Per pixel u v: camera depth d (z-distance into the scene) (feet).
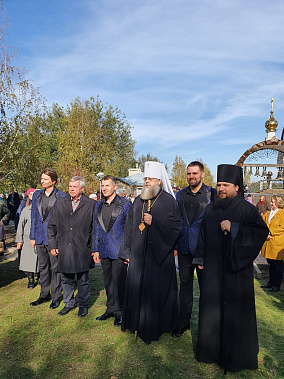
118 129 149.69
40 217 14.65
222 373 9.33
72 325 12.52
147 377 9.10
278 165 40.75
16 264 22.99
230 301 9.37
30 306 14.52
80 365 9.73
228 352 9.27
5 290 16.99
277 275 17.38
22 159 37.35
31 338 11.43
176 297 11.83
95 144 96.37
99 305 14.76
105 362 9.89
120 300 12.75
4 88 34.27
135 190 122.42
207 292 9.73
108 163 109.50
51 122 137.69
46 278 14.89
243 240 9.21
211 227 10.11
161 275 11.50
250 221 9.64
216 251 9.86
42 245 14.61
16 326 12.39
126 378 9.05
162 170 12.20
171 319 11.64
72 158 84.53
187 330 12.25
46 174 14.70
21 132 37.04
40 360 10.01
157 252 11.34
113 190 13.09
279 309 14.56
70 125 93.81
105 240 12.91
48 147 133.08
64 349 10.68
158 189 11.78
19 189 42.60
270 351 10.69
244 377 9.15
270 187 49.67
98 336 11.62
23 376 9.16
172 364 9.77
